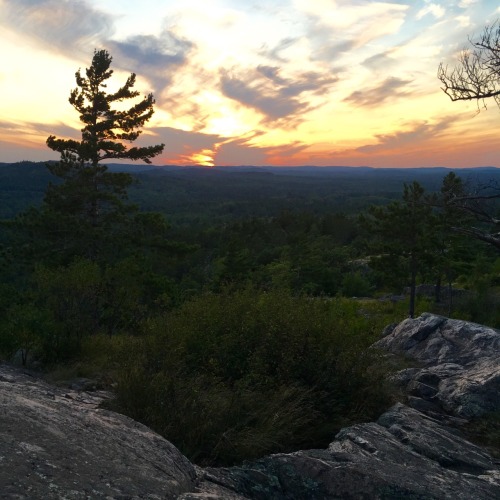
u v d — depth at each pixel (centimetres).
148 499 227
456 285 3161
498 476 452
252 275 3306
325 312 745
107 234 2230
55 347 838
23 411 280
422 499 354
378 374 642
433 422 593
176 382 507
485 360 841
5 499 182
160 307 1255
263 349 606
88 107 2398
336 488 359
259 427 483
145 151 2470
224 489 317
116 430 316
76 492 206
